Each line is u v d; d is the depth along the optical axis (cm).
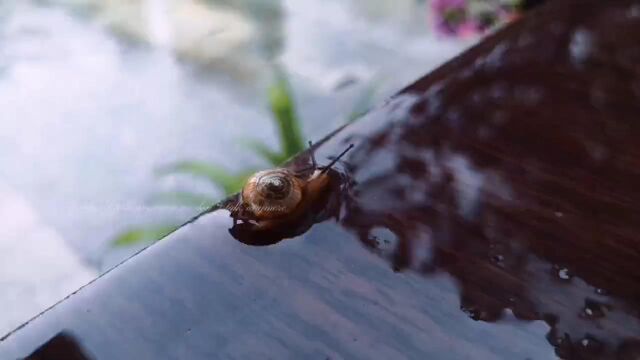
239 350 11
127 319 12
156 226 37
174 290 12
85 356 11
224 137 45
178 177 42
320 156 15
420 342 11
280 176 13
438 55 49
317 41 52
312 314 12
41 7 58
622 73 17
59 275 37
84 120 47
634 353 11
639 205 14
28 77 51
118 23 56
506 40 18
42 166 44
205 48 53
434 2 42
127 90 49
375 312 12
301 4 57
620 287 12
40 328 12
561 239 13
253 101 47
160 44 53
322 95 47
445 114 16
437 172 14
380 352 11
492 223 13
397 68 49
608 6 19
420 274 12
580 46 18
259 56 52
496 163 15
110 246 36
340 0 57
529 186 14
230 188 35
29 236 39
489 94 16
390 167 14
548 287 12
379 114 16
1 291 37
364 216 13
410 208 13
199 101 48
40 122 47
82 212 40
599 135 15
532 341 11
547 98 16
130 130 46
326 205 13
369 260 13
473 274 12
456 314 12
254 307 12
